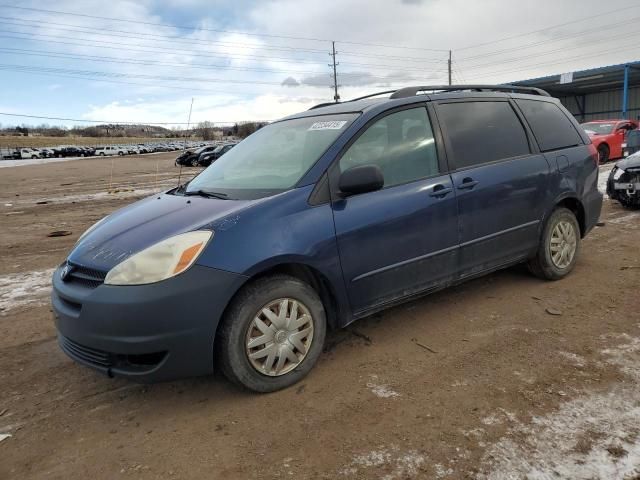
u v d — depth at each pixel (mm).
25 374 3520
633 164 7828
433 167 3723
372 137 3490
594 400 2756
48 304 4969
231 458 2475
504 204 4074
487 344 3523
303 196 3111
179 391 3162
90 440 2717
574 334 3600
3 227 10336
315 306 3160
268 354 2988
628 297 4230
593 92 45562
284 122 4254
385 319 4055
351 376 3189
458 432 2553
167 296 2656
